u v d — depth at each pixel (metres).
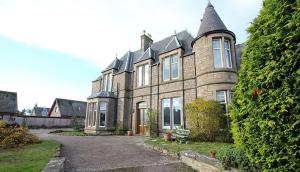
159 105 15.95
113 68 21.36
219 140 10.88
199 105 11.42
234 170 4.50
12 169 5.12
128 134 17.22
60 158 6.42
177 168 6.59
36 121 31.14
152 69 17.33
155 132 15.47
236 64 13.70
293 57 2.83
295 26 2.92
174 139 11.80
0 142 9.17
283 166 2.90
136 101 18.22
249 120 3.67
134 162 7.34
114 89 20.59
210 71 12.56
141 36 21.42
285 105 2.83
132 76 19.55
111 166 6.74
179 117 14.45
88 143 11.89
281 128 2.95
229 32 13.14
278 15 3.22
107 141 12.89
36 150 8.23
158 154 8.80
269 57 3.28
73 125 30.19
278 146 2.99
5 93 29.95
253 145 3.55
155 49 19.59
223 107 11.96
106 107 19.48
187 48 15.76
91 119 20.27
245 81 3.91
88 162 7.25
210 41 13.12
